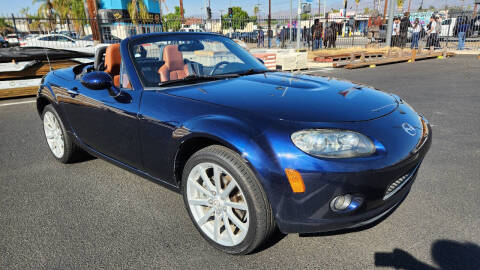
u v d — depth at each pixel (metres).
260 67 3.22
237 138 1.88
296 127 1.86
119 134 2.70
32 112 6.16
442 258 2.03
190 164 2.17
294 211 1.85
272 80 2.64
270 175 1.81
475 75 9.47
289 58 10.92
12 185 3.17
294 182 1.78
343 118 1.97
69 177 3.33
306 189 1.79
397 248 2.14
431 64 12.39
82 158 3.75
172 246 2.23
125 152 2.72
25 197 2.93
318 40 17.64
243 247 2.02
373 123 2.01
